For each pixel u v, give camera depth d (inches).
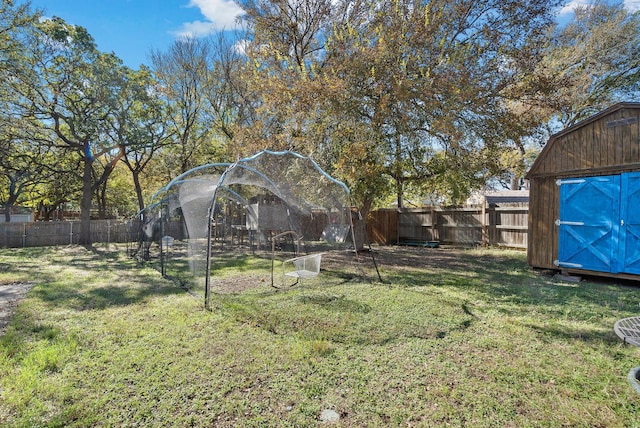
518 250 413.4
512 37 308.2
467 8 315.0
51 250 488.1
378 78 296.0
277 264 327.6
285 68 366.6
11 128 474.6
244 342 132.0
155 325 151.6
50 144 527.8
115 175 821.9
